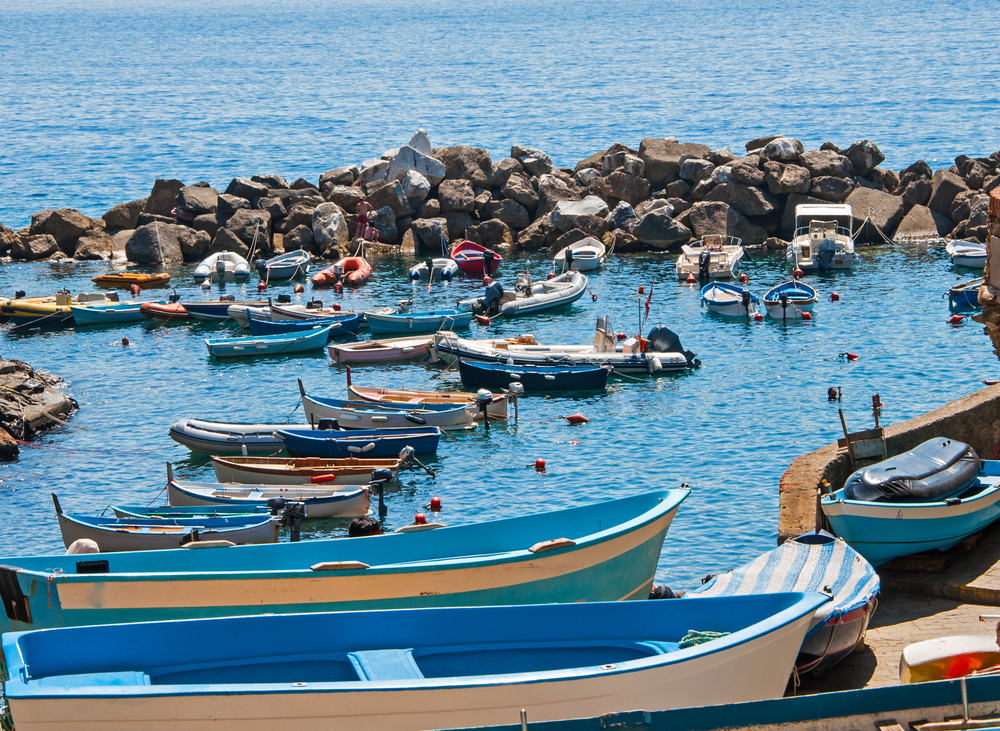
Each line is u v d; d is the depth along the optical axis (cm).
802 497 1723
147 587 1481
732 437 3072
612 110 11900
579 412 3388
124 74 19188
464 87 15025
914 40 19788
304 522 2552
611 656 1274
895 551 1605
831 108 11231
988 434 1978
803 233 5800
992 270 1123
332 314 4438
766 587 1439
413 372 3919
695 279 5209
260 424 3130
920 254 5547
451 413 3238
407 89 15075
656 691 1162
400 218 6169
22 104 14250
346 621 1242
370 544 1670
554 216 5984
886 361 3778
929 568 1622
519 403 3522
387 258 5931
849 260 5228
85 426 3334
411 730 1112
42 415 3291
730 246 5559
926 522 1579
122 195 7869
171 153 9906
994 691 1029
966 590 1545
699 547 2292
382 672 1170
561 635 1277
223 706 1080
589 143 9719
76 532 2164
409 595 1521
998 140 8706
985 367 3656
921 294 4741
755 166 5991
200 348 4278
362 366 4003
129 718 1073
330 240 5922
